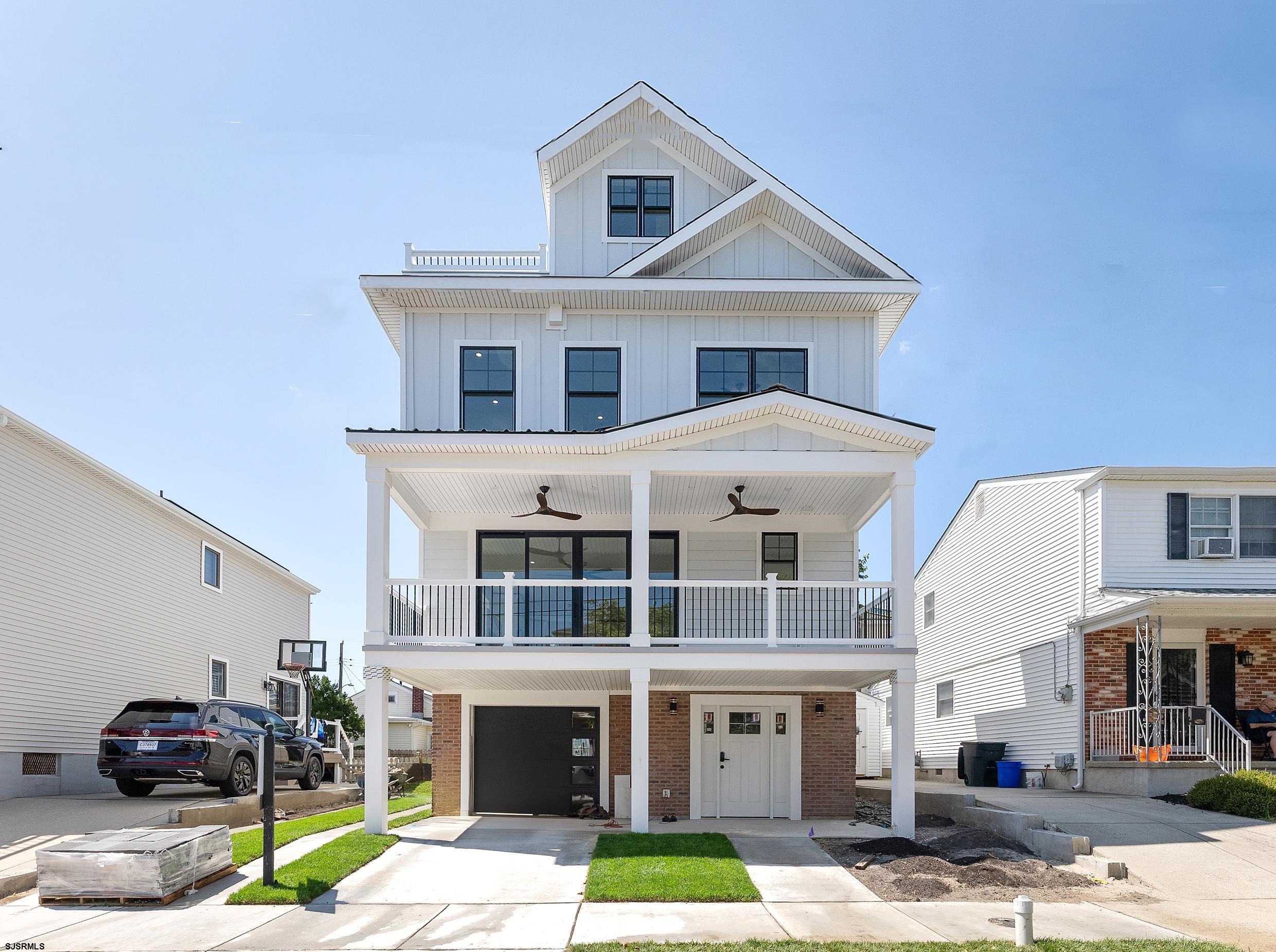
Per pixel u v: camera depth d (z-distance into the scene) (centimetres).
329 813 1839
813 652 1566
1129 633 2097
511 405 1845
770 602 1608
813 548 1928
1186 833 1454
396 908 1105
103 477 2195
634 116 1942
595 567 1931
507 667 1556
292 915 1072
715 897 1136
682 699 1852
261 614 3133
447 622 1894
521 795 1881
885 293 1800
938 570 3022
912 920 1059
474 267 1958
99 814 1616
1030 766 2302
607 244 1938
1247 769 1806
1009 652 2455
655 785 1830
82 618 2130
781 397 1597
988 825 1580
